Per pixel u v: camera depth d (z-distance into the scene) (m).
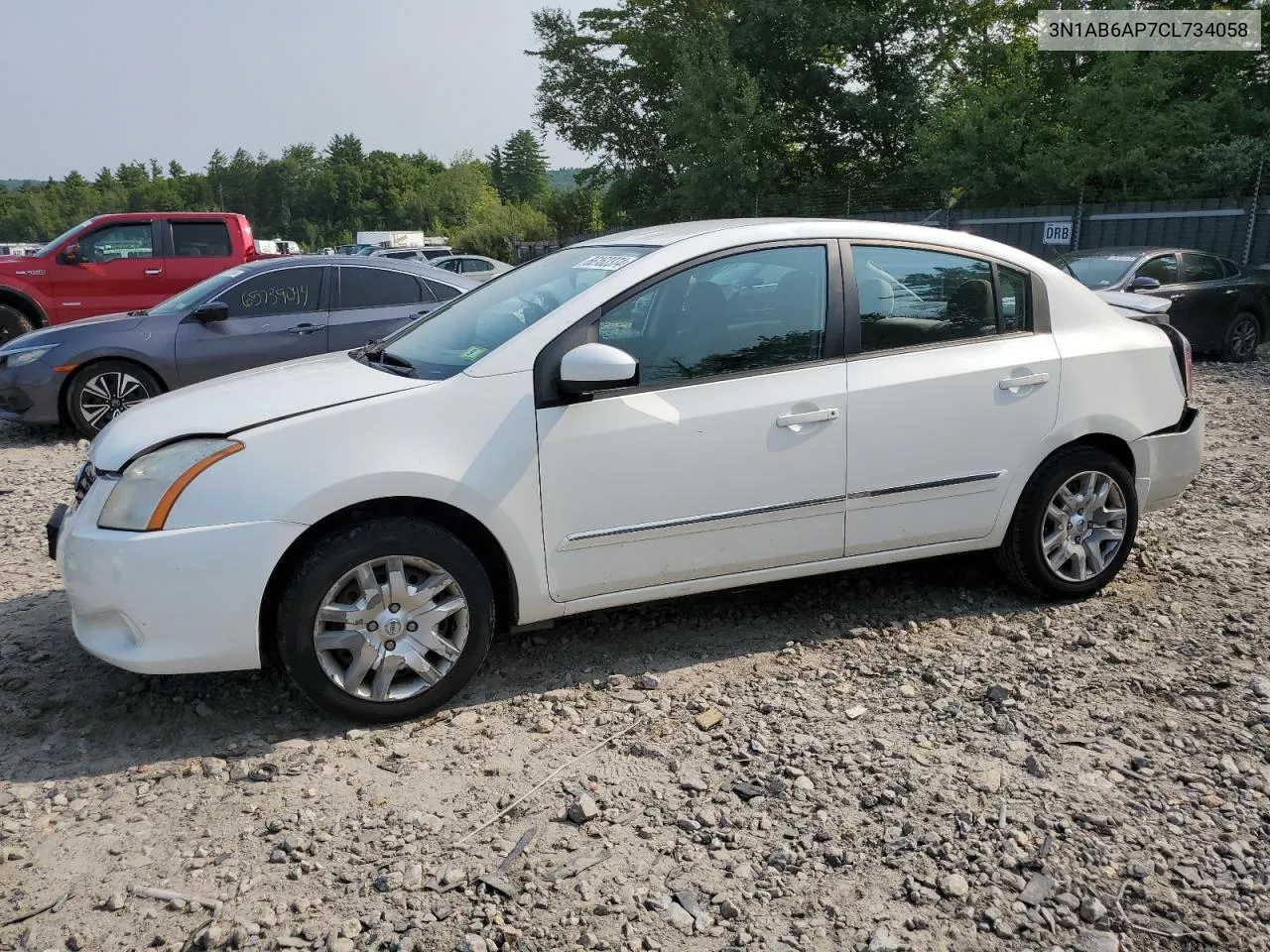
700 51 28.62
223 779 3.20
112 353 8.41
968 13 27.31
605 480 3.66
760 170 27.38
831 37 26.77
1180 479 4.74
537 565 3.63
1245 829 2.89
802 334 3.96
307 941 2.48
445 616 3.52
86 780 3.20
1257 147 20.06
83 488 3.62
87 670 3.96
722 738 3.43
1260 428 8.63
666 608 4.52
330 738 3.45
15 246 28.73
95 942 2.48
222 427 3.36
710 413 3.77
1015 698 3.67
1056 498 4.44
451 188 122.62
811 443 3.92
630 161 35.19
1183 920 2.54
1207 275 12.98
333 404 3.45
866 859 2.78
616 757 3.32
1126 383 4.50
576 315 3.68
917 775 3.18
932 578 4.85
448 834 2.91
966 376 4.16
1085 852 2.79
